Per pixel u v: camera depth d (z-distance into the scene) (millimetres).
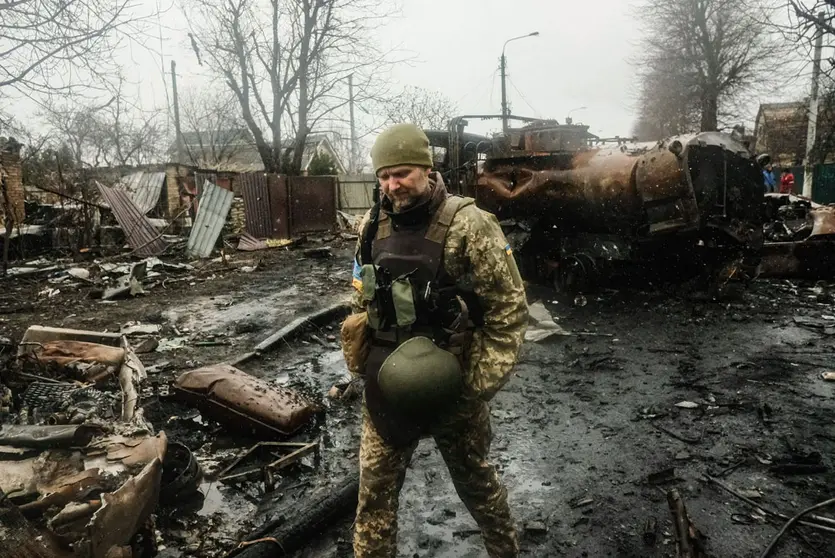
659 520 2734
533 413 4043
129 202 13562
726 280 6922
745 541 2551
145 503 2039
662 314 6582
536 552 2533
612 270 7211
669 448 3463
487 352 1870
